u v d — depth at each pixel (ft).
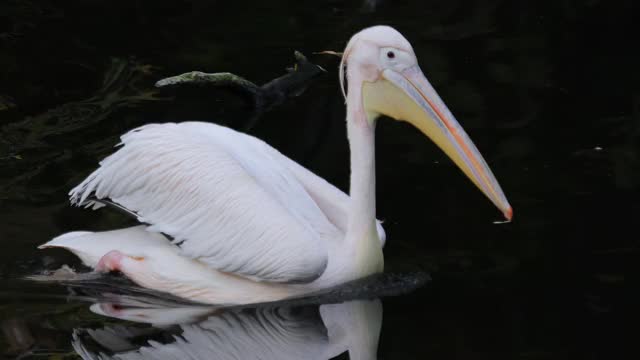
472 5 67.67
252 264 37.17
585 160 47.44
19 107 51.80
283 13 66.13
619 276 38.19
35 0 66.08
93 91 54.08
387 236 41.98
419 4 67.97
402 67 38.37
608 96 54.54
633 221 41.98
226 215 37.55
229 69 57.47
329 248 38.65
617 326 34.96
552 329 34.94
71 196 40.47
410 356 33.50
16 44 59.06
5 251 39.65
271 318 36.42
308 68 56.39
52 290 37.63
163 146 38.83
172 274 37.91
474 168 38.11
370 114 38.78
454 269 39.42
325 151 48.83
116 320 35.83
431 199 44.80
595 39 62.08
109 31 61.93
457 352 33.65
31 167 46.06
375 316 36.42
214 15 65.51
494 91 55.36
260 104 54.24
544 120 51.78
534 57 59.72
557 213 42.93
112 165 39.52
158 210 38.68
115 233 39.78
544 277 38.50
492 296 37.37
